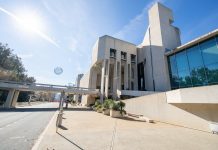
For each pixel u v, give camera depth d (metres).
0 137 7.14
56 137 7.09
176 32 41.38
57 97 129.88
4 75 42.31
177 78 17.02
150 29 42.34
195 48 15.28
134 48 50.22
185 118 12.28
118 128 10.47
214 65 13.15
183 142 7.20
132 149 5.77
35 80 70.69
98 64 48.06
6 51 49.12
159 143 6.84
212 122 10.02
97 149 5.58
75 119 14.41
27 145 6.06
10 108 27.44
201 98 10.38
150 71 40.41
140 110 19.84
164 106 15.02
